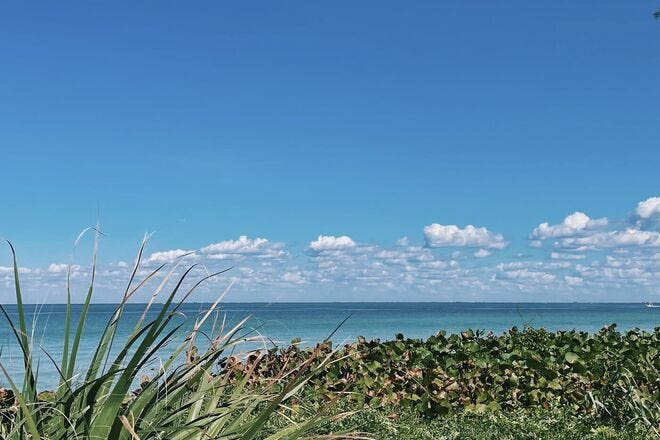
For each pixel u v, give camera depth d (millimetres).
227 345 3674
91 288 3699
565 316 84250
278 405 3707
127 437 3408
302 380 4043
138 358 3314
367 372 9688
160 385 3611
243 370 7812
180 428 3469
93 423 3406
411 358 10094
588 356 10125
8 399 5242
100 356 3596
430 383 9328
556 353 10570
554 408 8867
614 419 8078
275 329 29297
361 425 7406
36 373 3580
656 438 7281
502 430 8117
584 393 9078
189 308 4246
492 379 9570
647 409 7832
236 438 3523
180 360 4059
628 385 8406
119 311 3660
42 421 3480
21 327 3498
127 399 3855
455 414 8859
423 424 8438
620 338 12227
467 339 12008
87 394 3508
